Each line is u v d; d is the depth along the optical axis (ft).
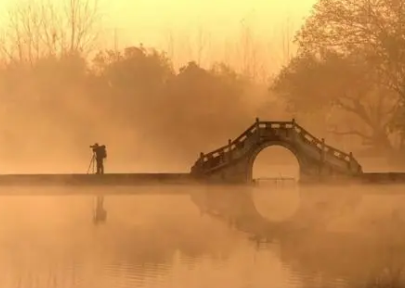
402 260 251.39
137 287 215.10
